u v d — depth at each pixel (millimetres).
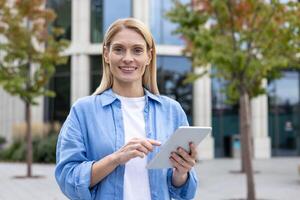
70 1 23375
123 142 2516
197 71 22609
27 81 14547
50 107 23625
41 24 14438
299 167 15562
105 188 2441
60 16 23406
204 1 10812
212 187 12789
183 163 2418
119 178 2459
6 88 14125
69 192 2459
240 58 9617
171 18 11164
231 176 15508
